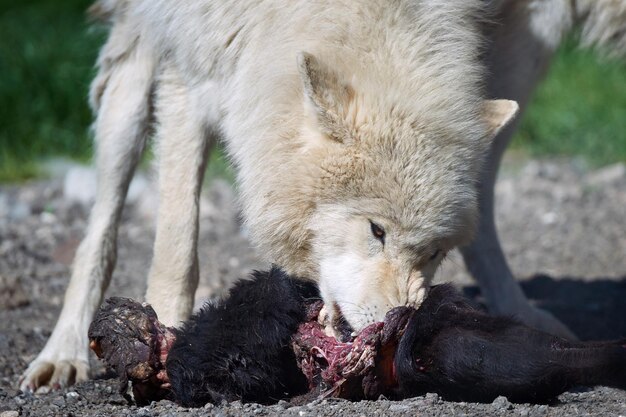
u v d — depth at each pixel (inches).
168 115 392.8
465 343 306.0
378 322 320.8
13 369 396.8
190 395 315.3
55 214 660.7
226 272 545.0
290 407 310.2
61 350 386.9
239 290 326.0
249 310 319.6
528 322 439.5
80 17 981.2
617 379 306.3
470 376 306.2
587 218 653.9
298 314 325.7
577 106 878.4
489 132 349.1
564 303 497.0
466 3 367.9
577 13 444.1
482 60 386.3
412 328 312.5
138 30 403.9
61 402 341.1
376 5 342.3
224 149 394.3
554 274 552.1
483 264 452.4
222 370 315.0
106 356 321.1
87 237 413.1
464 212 341.7
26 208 669.9
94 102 436.8
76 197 693.9
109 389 360.5
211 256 577.9
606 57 461.1
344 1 343.3
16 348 421.1
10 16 987.9
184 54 380.8
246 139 355.9
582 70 934.4
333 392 315.3
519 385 305.1
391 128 328.2
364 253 337.1
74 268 409.7
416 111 330.0
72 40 904.3
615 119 853.2
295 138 339.3
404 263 337.7
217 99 380.5
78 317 397.1
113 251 415.5
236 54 366.3
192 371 313.7
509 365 303.0
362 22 341.1
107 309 324.8
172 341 321.1
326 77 325.7
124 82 412.8
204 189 713.0
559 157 821.2
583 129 847.7
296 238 348.2
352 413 294.8
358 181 331.6
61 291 516.7
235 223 640.4
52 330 446.9
